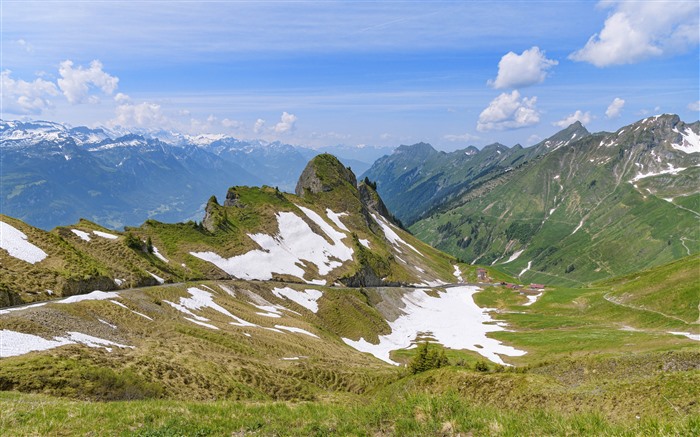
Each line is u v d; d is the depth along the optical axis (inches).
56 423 687.1
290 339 3147.1
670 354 1483.8
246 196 7101.4
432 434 633.6
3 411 723.4
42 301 2440.9
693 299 4232.3
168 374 1692.9
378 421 711.1
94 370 1424.7
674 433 473.4
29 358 1405.0
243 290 4407.0
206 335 2532.0
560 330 4616.1
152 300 2982.3
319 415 766.5
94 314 2231.8
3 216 3179.1
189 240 5177.2
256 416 776.3
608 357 1643.7
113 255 3777.1
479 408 703.1
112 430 680.4
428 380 1514.5
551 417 619.2
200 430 689.6
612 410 904.9
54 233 3538.4
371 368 2765.7
